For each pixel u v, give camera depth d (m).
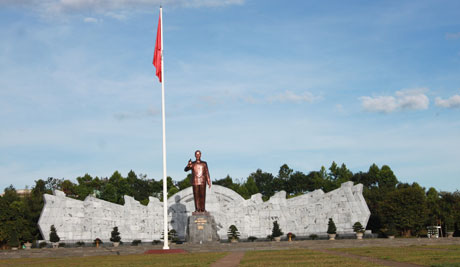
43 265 31.58
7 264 33.72
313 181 124.56
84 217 65.31
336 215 66.38
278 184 130.25
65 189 113.81
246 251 41.66
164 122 42.00
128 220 67.81
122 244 64.88
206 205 70.12
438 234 71.44
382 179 118.44
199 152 56.00
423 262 26.80
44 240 62.47
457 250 36.16
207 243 50.16
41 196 79.75
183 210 69.56
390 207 70.75
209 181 55.38
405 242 46.62
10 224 68.31
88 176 119.44
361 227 61.44
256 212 69.06
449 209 73.12
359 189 66.62
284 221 68.50
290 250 41.25
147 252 41.16
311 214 68.06
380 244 45.69
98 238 64.56
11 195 89.06
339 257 31.67
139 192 119.69
